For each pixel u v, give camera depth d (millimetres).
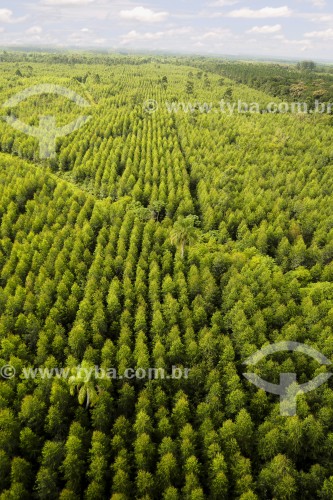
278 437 54344
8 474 53062
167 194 125562
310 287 85688
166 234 97375
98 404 58438
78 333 68750
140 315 73812
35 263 89375
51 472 51750
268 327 74500
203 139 160125
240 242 102500
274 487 50469
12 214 109188
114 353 68375
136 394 64562
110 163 143500
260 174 134875
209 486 52312
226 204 116188
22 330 74750
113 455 55312
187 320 72625
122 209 108875
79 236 97250
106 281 83062
